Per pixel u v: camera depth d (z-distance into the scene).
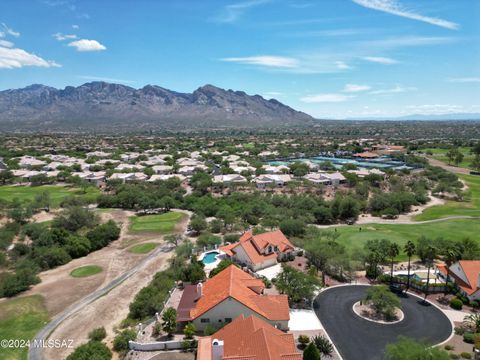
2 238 84.31
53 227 94.44
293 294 54.56
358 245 81.81
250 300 49.78
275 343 38.06
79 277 71.56
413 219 109.94
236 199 121.69
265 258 69.69
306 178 155.75
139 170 178.00
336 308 53.28
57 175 163.50
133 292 64.12
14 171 168.62
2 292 63.81
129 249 87.38
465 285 56.56
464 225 99.19
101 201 124.50
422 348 38.09
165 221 107.88
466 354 41.25
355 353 42.69
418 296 57.19
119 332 50.44
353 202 109.38
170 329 46.91
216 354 36.22
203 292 53.62
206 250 80.56
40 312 57.78
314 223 105.50
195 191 135.38
